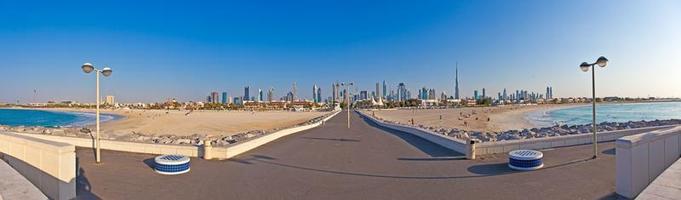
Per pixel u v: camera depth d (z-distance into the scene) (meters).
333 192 7.20
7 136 8.17
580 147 12.03
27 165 7.31
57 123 68.31
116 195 6.93
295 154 12.36
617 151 6.41
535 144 11.88
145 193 7.09
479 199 6.57
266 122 53.03
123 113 121.38
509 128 43.91
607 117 82.38
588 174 8.10
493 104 179.12
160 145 11.86
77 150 12.57
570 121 65.69
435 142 15.52
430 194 6.96
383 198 6.76
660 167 7.18
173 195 6.98
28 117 101.50
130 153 11.96
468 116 72.81
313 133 22.33
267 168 9.68
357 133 22.16
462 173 8.75
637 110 131.50
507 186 7.37
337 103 115.25
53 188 6.45
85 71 10.12
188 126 46.38
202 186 7.66
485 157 11.05
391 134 21.19
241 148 12.55
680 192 4.42
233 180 8.22
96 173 8.82
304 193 7.13
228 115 85.25
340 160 11.03
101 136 16.31
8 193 4.09
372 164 10.25
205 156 11.14
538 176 8.11
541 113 107.06
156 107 165.88
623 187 6.29
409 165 10.01
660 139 7.25
